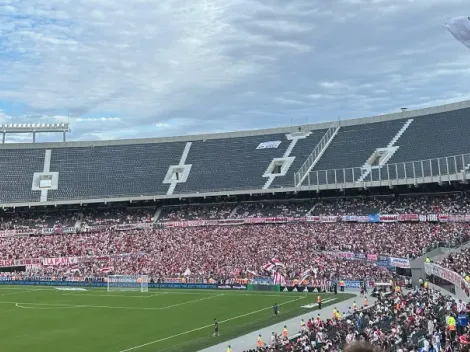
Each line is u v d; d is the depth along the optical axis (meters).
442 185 104.06
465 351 17.53
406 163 105.38
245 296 87.44
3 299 90.56
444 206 98.94
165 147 146.00
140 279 99.69
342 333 44.91
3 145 146.12
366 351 5.85
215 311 74.56
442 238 87.31
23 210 133.88
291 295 86.50
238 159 135.25
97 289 101.62
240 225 118.56
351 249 95.44
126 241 117.44
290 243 103.75
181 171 135.88
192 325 65.38
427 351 35.66
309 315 68.12
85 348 55.03
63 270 110.44
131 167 140.12
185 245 111.81
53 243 119.06
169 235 118.00
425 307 52.22
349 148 122.75
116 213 132.88
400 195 110.12
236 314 71.62
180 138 147.75
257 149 137.00
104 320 70.31
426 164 102.62
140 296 91.06
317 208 116.50
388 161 110.94
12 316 74.69
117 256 112.44
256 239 108.38
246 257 101.88
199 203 132.75
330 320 53.00
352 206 112.38
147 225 123.81
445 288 72.69
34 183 135.25
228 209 126.81
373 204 110.12
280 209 120.69
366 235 98.75
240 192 123.62
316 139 133.38
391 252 89.62
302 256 98.19
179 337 59.03
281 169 126.06
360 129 128.12
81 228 125.00
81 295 94.00
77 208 135.00
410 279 82.31
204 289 97.69
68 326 66.88
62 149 147.62
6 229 125.56
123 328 64.75
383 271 87.88
